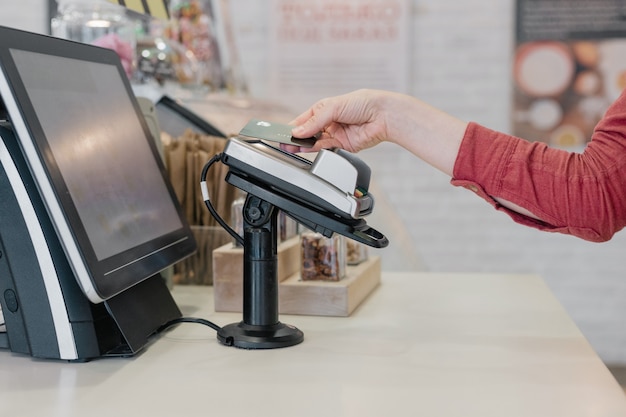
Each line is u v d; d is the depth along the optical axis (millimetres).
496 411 987
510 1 3965
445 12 4016
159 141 1767
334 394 1049
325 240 1548
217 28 4031
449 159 1319
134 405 1005
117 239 1256
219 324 1441
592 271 4031
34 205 1183
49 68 1230
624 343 4039
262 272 1305
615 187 1251
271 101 4086
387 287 1827
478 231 4090
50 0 4121
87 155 1258
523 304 1633
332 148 1307
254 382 1101
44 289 1193
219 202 1818
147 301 1337
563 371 1160
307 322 1469
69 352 1189
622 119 1256
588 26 3912
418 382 1104
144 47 2168
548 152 1292
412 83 4078
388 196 4121
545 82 3980
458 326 1440
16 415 967
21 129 1104
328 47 4051
